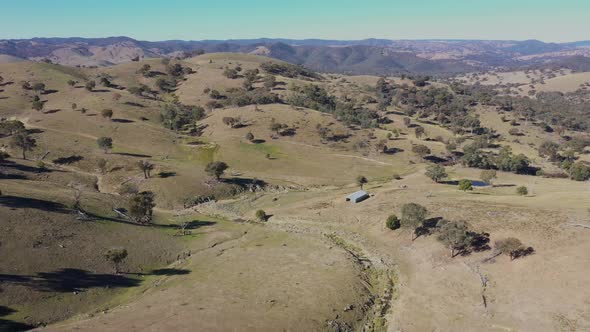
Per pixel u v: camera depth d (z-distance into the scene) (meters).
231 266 69.25
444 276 62.44
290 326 49.19
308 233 88.50
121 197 102.50
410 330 50.59
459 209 81.81
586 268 53.62
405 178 136.75
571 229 63.47
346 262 70.62
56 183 105.19
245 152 155.75
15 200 77.25
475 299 55.09
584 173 132.75
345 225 90.44
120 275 64.81
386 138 181.25
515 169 151.62
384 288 62.47
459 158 165.00
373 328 51.81
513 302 52.59
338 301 56.47
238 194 120.94
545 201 81.44
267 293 57.78
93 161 128.12
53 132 150.38
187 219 98.31
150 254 73.62
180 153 152.75
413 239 76.62
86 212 83.44
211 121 191.00
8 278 55.62
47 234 68.81
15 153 125.00
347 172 144.62
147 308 52.94
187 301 55.16
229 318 49.84
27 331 47.12
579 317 46.66
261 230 91.69
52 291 55.88
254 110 197.12
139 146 152.38
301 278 63.47
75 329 46.75
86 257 66.69
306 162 150.88
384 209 92.31
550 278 54.44
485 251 65.06
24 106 186.12
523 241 63.75
